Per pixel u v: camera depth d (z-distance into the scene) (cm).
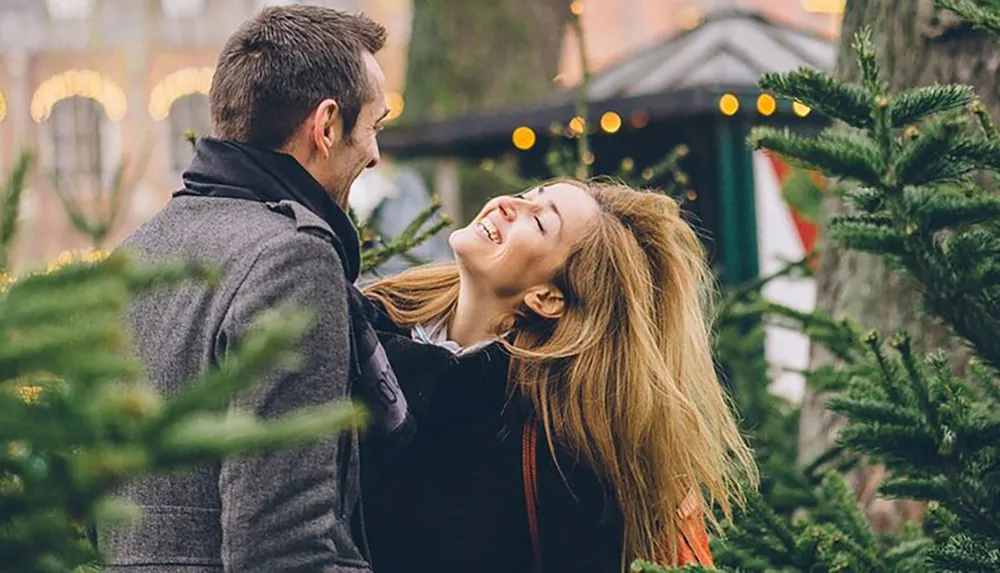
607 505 286
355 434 237
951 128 221
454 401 282
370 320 263
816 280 439
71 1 2473
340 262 238
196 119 2520
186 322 234
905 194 231
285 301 229
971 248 230
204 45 2517
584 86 481
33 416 105
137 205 2442
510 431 282
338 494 230
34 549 110
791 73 230
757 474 305
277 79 254
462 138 732
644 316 290
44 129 2416
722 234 660
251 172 250
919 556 263
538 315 295
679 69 700
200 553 230
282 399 221
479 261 294
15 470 111
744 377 475
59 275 106
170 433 105
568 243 293
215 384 105
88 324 106
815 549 270
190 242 241
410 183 755
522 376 284
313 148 257
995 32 243
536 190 302
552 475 282
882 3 400
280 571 217
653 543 288
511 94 1231
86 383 106
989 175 314
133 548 232
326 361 229
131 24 2494
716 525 286
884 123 228
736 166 660
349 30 260
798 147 231
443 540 278
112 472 104
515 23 1234
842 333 354
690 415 292
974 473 229
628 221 300
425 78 1242
